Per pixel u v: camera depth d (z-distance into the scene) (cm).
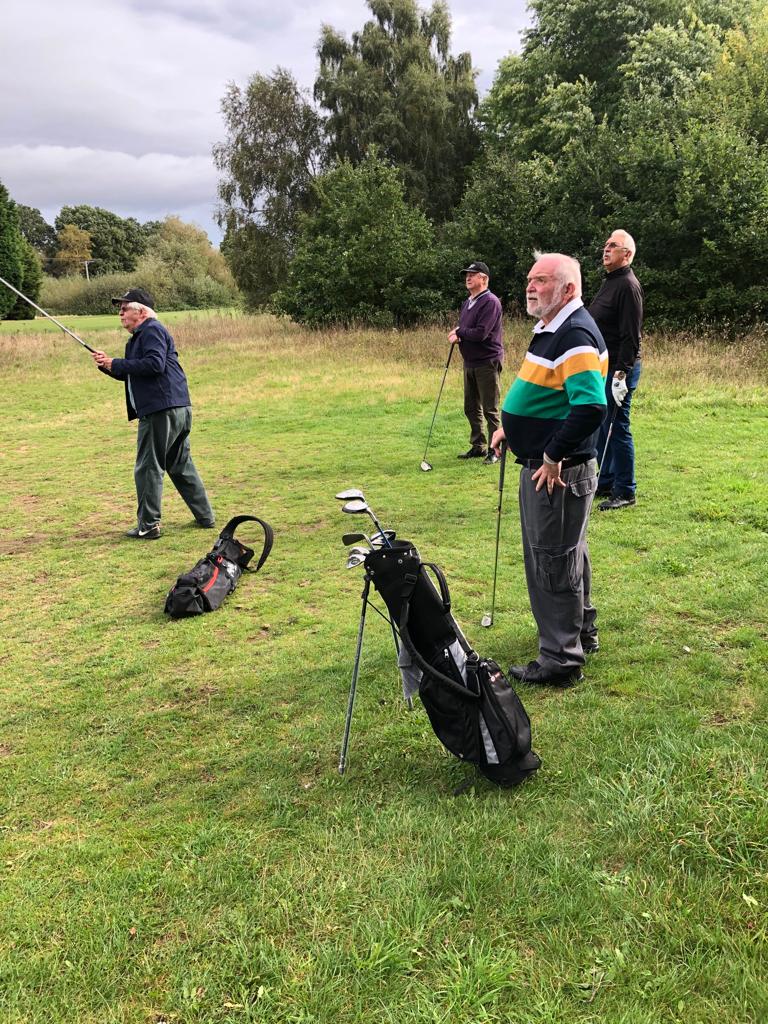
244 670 375
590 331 293
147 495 589
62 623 449
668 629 374
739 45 1848
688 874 213
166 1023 186
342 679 356
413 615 272
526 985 186
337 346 1647
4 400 1323
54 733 329
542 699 321
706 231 1422
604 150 1642
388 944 200
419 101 2961
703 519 534
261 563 512
